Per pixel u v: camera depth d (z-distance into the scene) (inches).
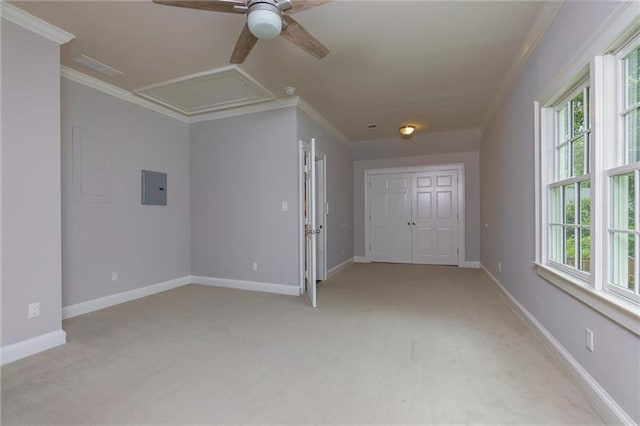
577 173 80.0
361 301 142.1
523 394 68.0
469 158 236.2
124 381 74.6
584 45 67.3
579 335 70.7
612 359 58.2
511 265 130.0
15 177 86.7
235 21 92.2
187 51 109.3
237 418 61.1
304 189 164.1
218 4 71.3
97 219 132.8
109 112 137.8
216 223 174.6
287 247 157.8
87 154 129.0
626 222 59.6
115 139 140.5
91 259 130.1
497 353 87.7
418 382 73.1
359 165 265.3
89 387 72.0
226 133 171.6
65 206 121.2
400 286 171.8
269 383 73.4
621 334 55.7
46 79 94.0
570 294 74.5
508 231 135.0
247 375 77.1
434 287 168.7
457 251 239.9
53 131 95.7
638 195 55.6
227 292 159.9
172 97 150.3
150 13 88.1
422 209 249.4
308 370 79.4
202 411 63.2
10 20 86.0
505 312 124.6
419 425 58.4
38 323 91.0
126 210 145.5
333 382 73.6
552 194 92.9
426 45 105.7
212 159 175.2
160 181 163.0
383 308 131.1
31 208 90.1
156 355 88.4
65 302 120.7
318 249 187.5
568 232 83.9
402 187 255.0
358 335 101.9
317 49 86.9
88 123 129.3
